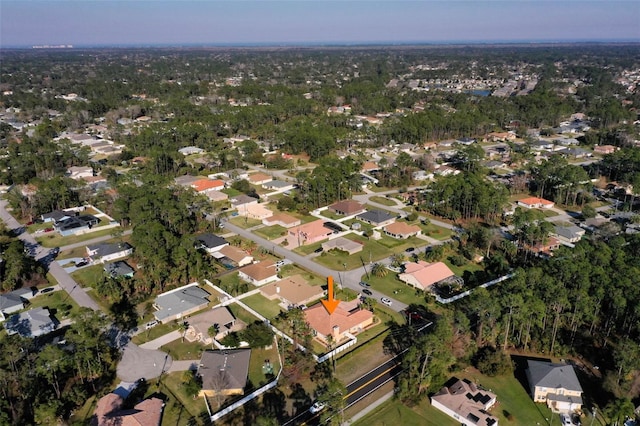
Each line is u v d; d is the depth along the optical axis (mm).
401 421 72625
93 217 153875
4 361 75312
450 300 106125
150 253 113312
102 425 68500
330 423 70625
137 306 104562
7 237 140250
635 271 94062
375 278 117812
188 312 101250
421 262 122875
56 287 112562
